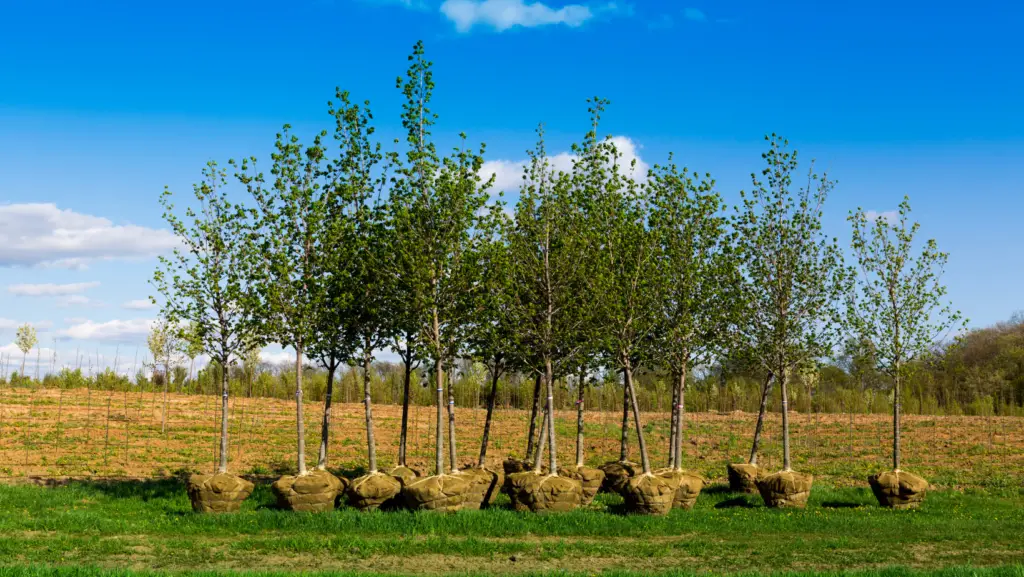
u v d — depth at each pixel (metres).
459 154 19.42
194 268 20.09
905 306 21.73
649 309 20.91
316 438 32.00
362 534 16.34
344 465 27.52
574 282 20.59
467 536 16.11
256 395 45.94
